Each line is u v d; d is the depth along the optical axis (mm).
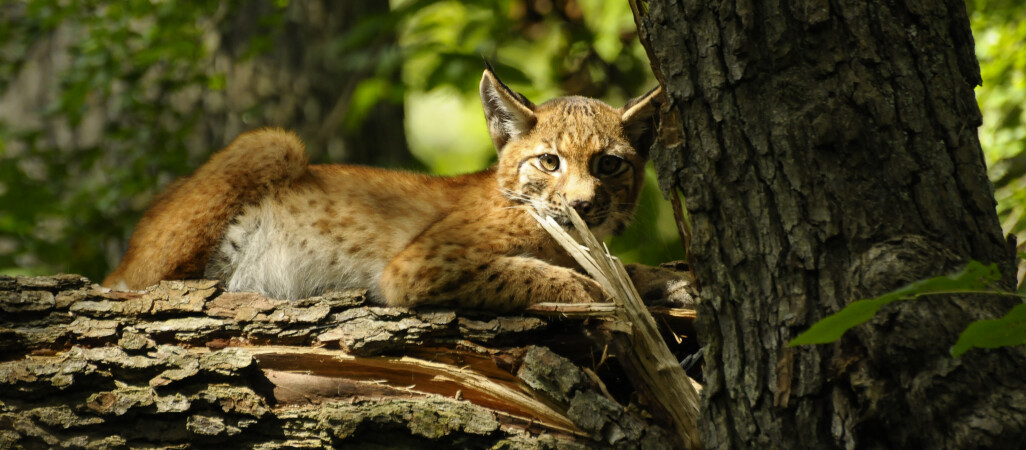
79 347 7598
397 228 10484
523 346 7891
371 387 7758
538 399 7371
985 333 4453
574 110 10484
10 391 7348
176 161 16094
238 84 16922
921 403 5359
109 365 7453
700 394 6816
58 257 15758
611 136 10312
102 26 15953
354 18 17641
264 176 10305
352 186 10742
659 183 6613
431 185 10977
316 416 7484
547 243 10148
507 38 17094
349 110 16250
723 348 6285
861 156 6012
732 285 6230
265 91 16938
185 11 15836
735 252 6223
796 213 6043
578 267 10375
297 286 10414
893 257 5680
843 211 5945
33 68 17891
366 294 8344
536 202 10086
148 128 16484
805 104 6098
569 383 7164
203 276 10172
